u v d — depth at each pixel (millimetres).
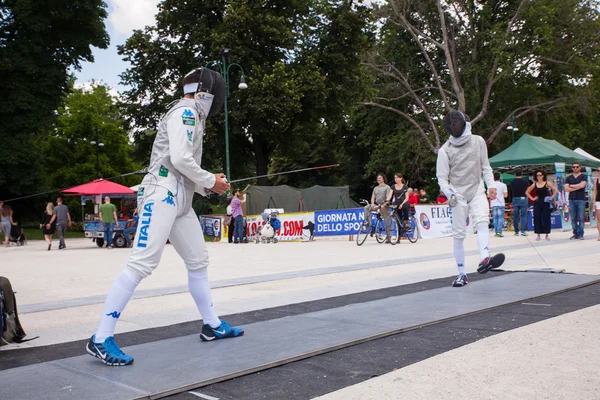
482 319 4695
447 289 6332
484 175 6859
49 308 6125
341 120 37469
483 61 36906
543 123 39281
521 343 3826
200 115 3938
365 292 6363
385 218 15516
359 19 31328
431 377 3170
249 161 38344
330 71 32750
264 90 28094
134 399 2895
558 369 3238
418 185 44844
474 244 13828
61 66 32188
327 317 4918
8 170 30406
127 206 25859
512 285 6375
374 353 3750
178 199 3871
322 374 3322
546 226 14062
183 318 5281
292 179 53031
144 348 4016
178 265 11086
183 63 31297
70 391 3055
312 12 33406
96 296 7066
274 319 4945
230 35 28344
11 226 23734
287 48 30188
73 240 28875
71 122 46312
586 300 5336
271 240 20109
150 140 32875
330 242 18578
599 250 10469
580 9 34781
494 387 2977
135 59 31266
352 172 50500
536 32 33406
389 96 38562
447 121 6605
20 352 4113
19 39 30031
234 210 20391
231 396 2984
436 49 39062
